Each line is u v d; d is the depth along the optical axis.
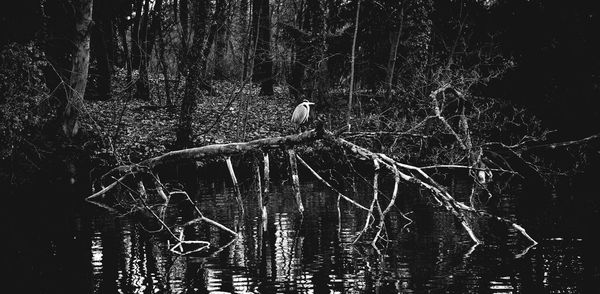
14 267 10.98
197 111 31.52
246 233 14.05
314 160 26.06
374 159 11.57
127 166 12.70
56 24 21.28
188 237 13.86
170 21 35.56
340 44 30.25
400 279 9.82
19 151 18.73
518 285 9.24
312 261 11.24
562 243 12.04
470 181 23.22
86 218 16.28
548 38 23.39
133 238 13.66
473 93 25.59
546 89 23.41
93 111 28.75
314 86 28.94
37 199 19.27
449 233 13.62
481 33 27.86
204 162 25.89
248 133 29.25
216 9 30.02
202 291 9.31
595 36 22.48
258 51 34.31
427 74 26.77
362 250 12.09
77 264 11.19
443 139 23.61
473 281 9.55
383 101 27.70
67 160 20.23
